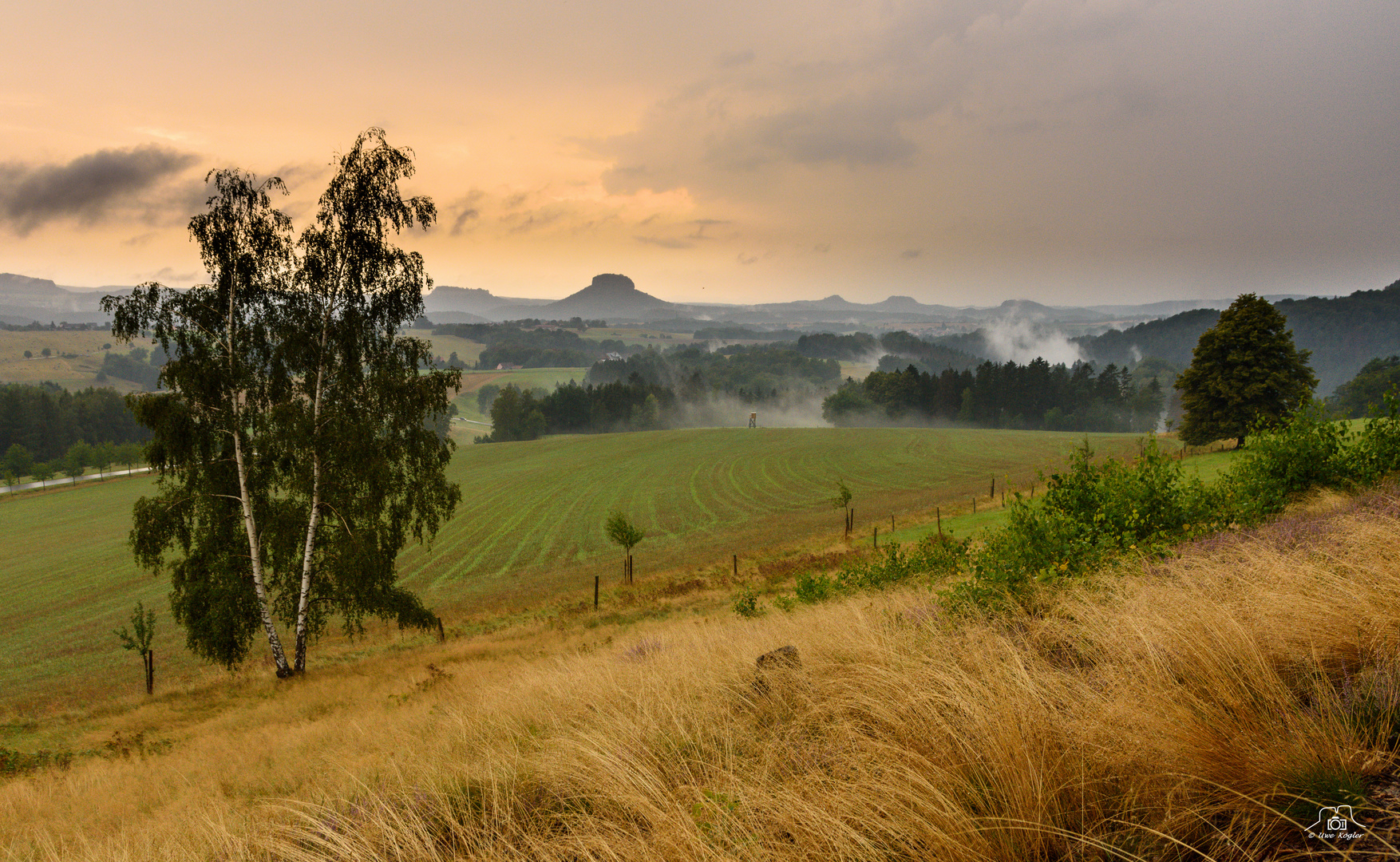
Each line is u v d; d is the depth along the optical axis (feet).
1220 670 9.17
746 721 14.38
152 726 54.70
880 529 123.65
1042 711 9.20
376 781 18.38
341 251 68.23
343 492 67.36
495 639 78.59
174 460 63.46
